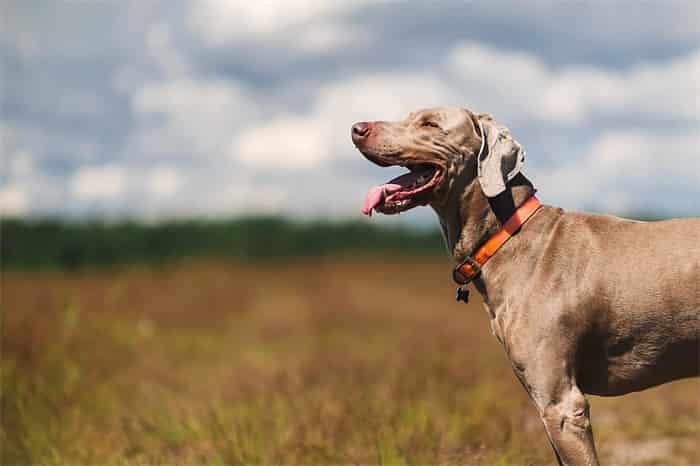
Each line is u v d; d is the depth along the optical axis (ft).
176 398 25.14
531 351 13.83
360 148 15.17
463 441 18.98
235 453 18.49
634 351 13.75
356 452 18.60
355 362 30.53
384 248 102.68
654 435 22.34
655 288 13.37
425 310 51.72
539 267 14.08
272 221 98.63
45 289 36.27
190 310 47.75
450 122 14.90
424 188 14.87
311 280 72.79
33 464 18.98
